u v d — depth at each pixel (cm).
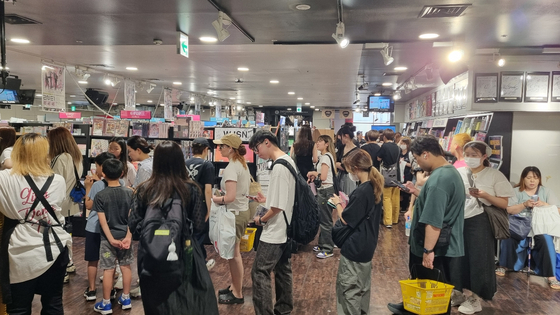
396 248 579
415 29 478
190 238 242
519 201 471
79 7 422
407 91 1067
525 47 529
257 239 464
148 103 2030
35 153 262
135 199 244
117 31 519
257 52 793
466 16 419
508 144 558
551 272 434
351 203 308
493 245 355
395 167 697
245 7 414
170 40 570
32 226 259
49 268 270
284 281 326
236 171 360
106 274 359
